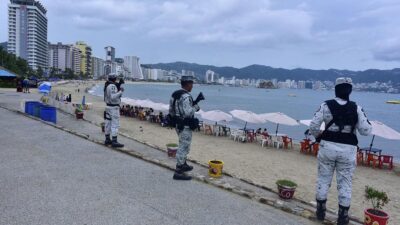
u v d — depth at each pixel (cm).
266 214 522
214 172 713
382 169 1689
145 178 666
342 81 512
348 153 497
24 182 598
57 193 550
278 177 1229
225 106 6894
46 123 1344
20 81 4188
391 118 6222
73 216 462
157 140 1964
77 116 1850
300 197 888
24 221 439
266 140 2162
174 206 524
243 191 612
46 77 14638
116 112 942
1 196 525
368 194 547
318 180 525
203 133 2545
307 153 1955
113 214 477
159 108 3142
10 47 14475
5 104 2198
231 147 1991
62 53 19900
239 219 492
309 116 5619
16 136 1045
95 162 770
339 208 510
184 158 678
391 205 1012
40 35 15788
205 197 577
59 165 726
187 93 681
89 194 553
